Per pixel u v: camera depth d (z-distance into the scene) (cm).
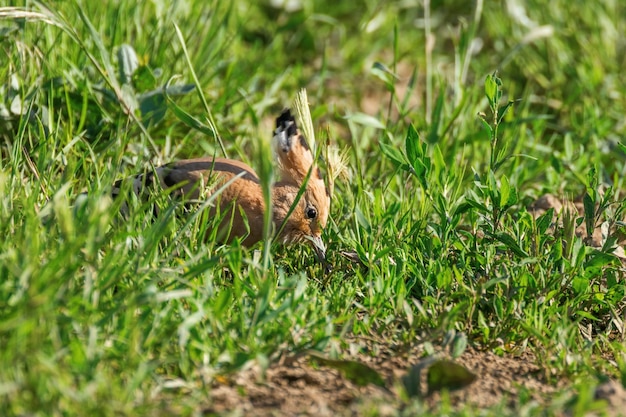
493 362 743
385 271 846
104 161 1015
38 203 827
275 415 621
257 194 912
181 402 624
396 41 1172
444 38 1581
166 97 975
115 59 1134
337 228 955
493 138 903
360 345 739
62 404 571
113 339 641
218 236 852
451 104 1222
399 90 1462
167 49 1223
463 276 847
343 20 1606
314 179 943
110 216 746
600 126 1230
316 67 1462
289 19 1509
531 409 628
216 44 1259
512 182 1102
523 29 1473
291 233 934
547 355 726
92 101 1071
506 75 1442
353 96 1408
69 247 661
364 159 1152
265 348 681
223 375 659
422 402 642
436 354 731
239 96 1230
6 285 650
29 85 1046
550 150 1184
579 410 598
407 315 749
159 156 1000
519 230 870
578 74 1388
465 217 1001
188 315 697
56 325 621
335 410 636
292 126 950
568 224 860
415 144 914
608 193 880
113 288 712
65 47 1123
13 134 1015
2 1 1095
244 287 757
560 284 825
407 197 1005
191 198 898
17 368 575
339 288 822
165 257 777
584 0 1505
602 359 759
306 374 675
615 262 896
